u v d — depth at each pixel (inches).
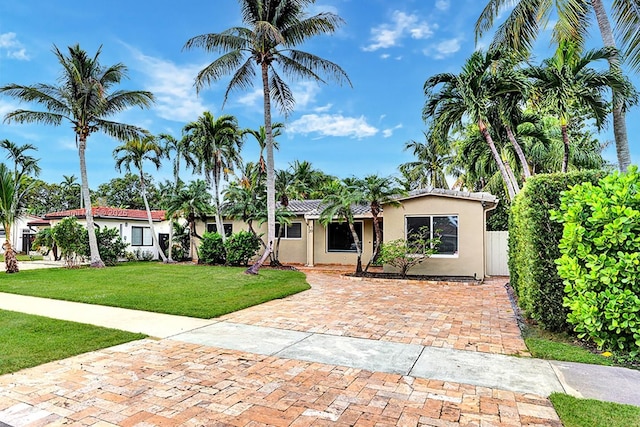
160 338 237.1
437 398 151.7
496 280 536.7
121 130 732.7
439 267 550.3
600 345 202.1
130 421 132.2
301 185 1123.3
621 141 375.2
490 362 193.9
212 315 299.3
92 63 682.8
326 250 752.3
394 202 560.1
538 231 243.8
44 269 660.1
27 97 652.7
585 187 215.8
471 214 538.6
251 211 716.0
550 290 238.8
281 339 235.9
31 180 1272.1
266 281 490.9
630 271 189.2
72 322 275.0
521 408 142.7
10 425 129.1
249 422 131.9
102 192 1798.7
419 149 1225.4
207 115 769.6
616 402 145.3
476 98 443.2
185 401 147.9
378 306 342.6
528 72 426.3
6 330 251.3
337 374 177.5
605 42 380.2
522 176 675.4
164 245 975.0
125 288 433.4
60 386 161.6
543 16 407.2
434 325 273.0
